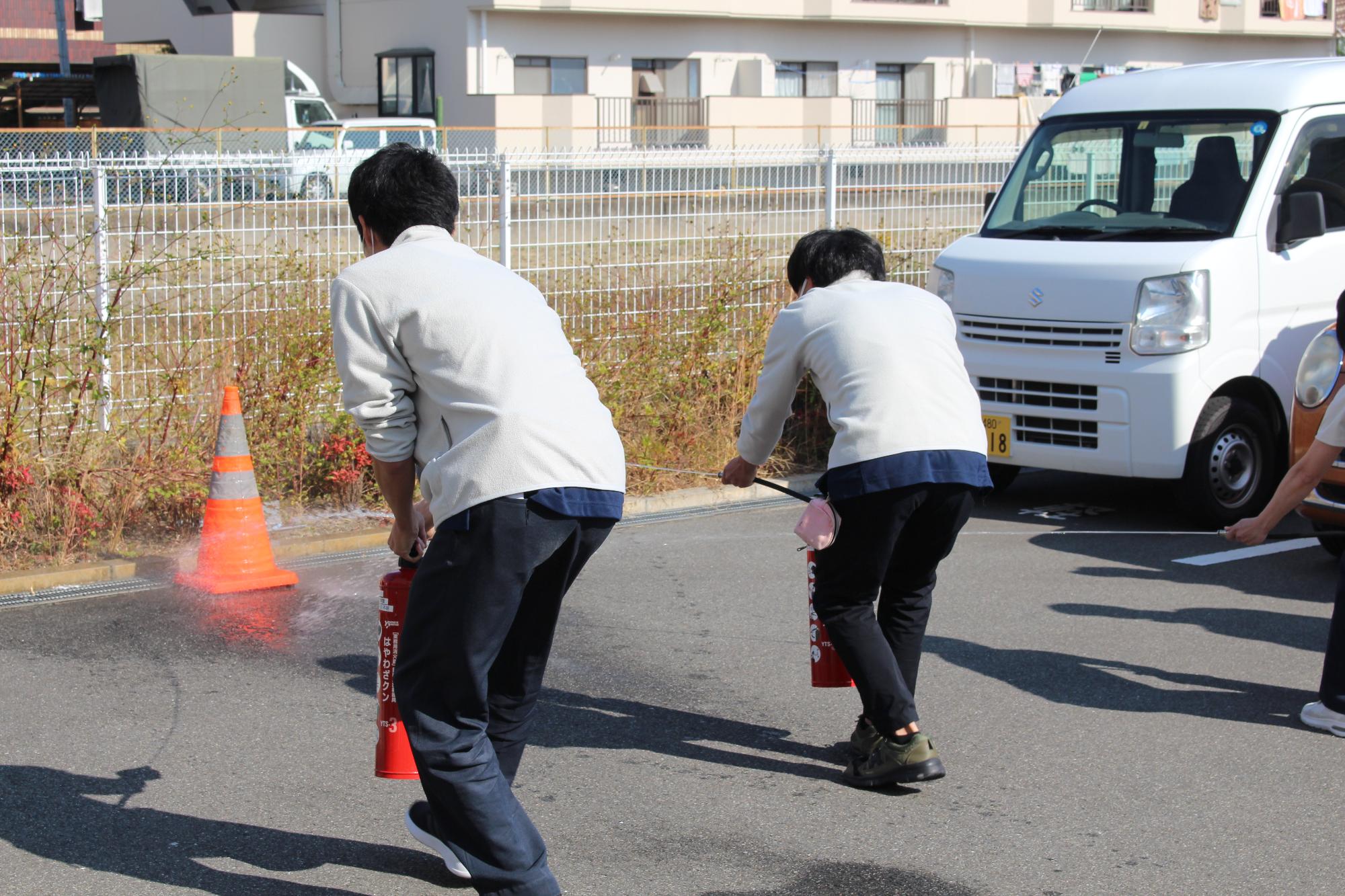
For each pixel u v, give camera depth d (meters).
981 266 8.41
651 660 5.84
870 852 4.12
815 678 4.77
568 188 9.72
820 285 4.70
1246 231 8.00
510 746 3.84
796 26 38.53
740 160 10.33
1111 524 8.25
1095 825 4.30
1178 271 7.73
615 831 4.25
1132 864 4.04
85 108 40.31
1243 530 5.22
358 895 3.86
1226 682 5.57
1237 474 8.07
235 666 5.71
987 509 8.68
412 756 3.71
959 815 4.38
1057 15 40.94
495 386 3.40
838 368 4.38
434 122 33.69
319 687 5.48
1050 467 8.27
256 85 30.59
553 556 3.52
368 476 8.20
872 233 10.45
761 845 4.17
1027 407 8.21
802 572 7.20
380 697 3.96
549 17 35.47
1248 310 7.93
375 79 36.72
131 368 7.96
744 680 5.61
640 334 9.23
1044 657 5.85
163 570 7.02
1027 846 4.16
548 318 3.58
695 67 37.50
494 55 34.94
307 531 7.70
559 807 4.43
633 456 8.80
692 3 36.34
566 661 5.82
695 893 3.88
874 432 4.27
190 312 8.20
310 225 8.89
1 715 5.15
